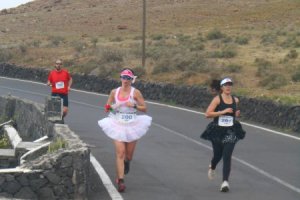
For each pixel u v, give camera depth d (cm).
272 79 3050
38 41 6519
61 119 1811
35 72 4544
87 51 5091
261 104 2372
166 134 1994
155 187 1166
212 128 1138
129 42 6022
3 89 3756
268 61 3766
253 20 7469
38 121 2086
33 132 2184
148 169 1362
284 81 2981
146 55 4481
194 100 2931
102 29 8269
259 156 1571
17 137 2067
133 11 9331
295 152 1645
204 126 2212
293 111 2138
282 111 2206
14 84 4131
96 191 1112
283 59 3925
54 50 5553
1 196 987
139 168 1373
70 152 1012
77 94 3578
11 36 8106
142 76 3669
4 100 2777
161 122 2309
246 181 1247
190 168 1388
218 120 1135
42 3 11625
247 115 2456
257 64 3741
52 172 1006
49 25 9025
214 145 1157
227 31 6506
